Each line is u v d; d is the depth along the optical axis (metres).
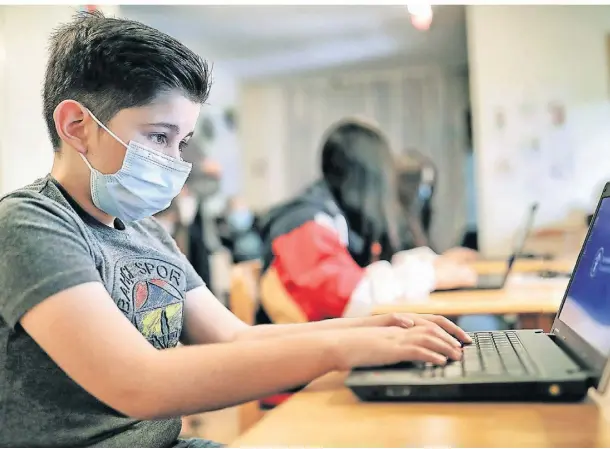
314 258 1.57
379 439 0.53
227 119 6.22
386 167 1.84
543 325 1.37
